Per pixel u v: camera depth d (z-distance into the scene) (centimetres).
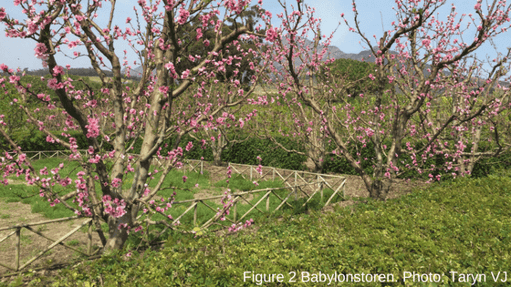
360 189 1191
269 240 595
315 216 742
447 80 895
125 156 637
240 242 587
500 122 1129
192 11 580
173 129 621
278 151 1584
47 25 433
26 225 528
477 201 788
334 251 514
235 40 590
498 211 712
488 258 473
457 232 595
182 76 545
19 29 418
